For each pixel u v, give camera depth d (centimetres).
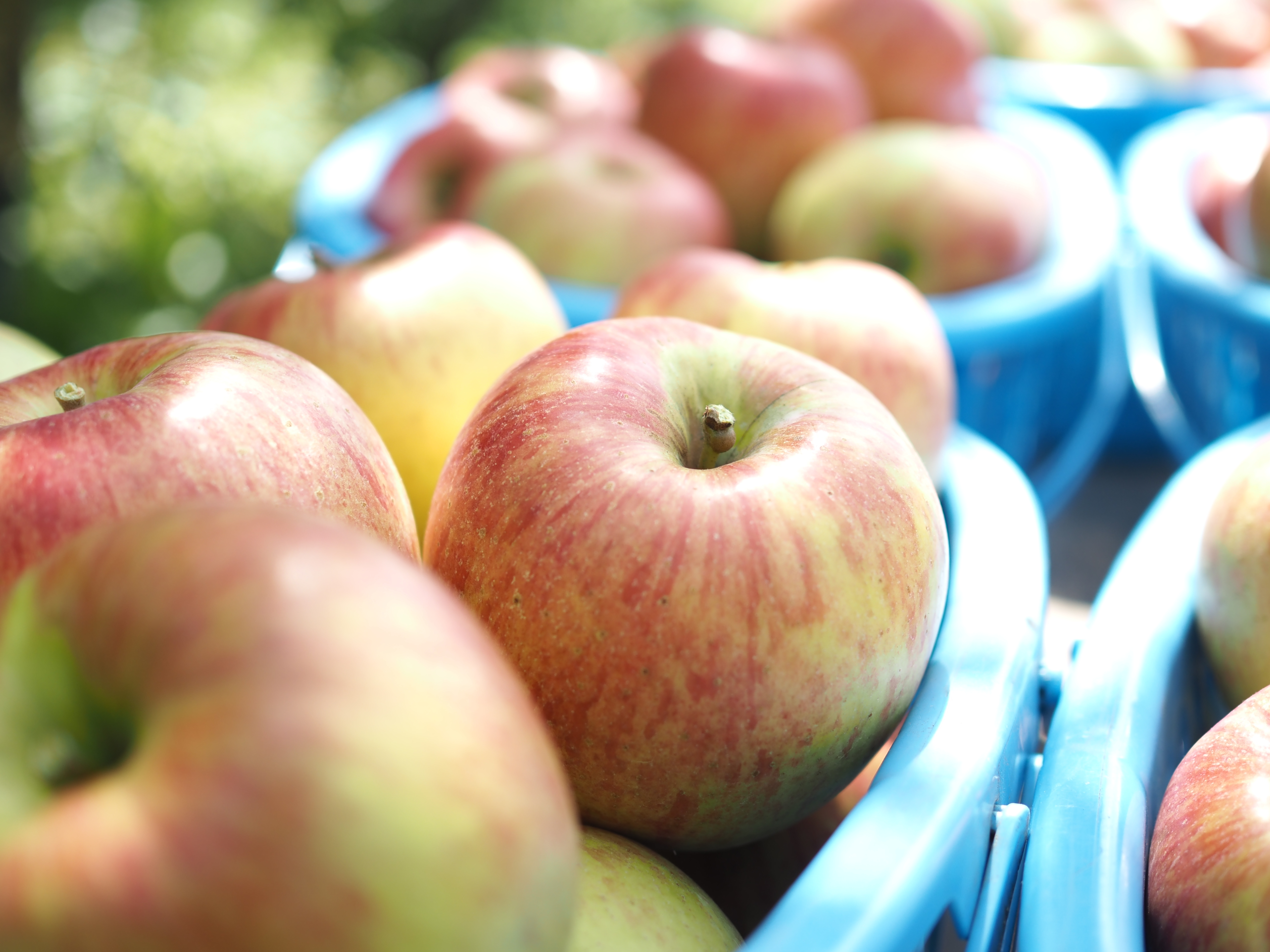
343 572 12
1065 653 24
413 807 11
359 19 109
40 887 10
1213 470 28
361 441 18
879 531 18
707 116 48
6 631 12
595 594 17
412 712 11
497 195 44
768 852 21
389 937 10
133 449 16
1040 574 23
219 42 88
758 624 16
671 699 17
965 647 20
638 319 21
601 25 114
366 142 57
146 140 76
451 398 25
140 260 72
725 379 21
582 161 44
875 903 14
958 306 41
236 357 18
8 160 59
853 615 17
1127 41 73
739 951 13
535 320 27
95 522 15
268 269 75
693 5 115
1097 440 49
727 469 18
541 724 13
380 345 24
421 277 25
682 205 44
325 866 10
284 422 17
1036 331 41
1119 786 18
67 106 77
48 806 11
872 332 27
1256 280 44
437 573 18
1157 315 48
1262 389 42
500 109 52
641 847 19
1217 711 25
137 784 11
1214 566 23
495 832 11
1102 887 16
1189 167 52
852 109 50
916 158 44
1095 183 52
